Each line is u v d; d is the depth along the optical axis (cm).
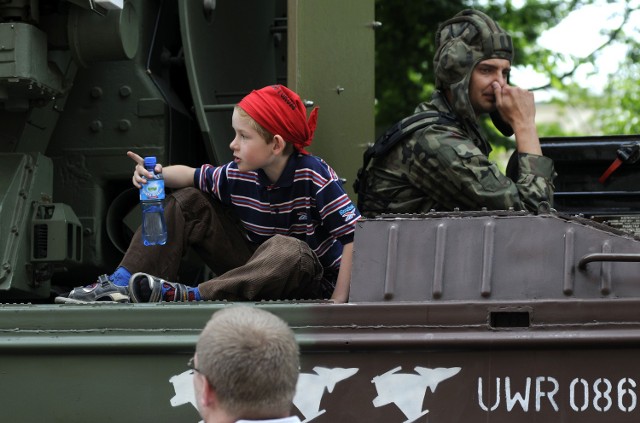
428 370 739
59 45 959
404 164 962
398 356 743
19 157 952
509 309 737
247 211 918
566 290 745
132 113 1037
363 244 786
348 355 748
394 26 2239
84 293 865
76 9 957
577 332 725
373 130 1184
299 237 915
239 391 549
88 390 773
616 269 746
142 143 1034
